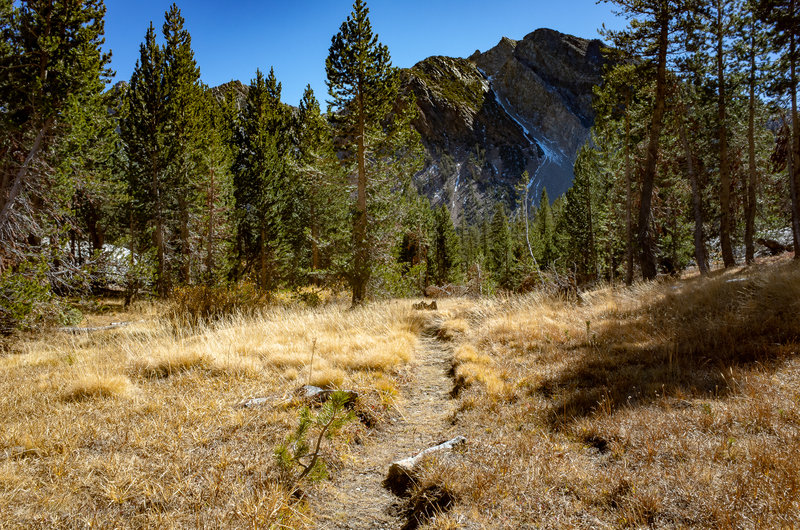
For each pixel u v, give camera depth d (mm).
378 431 4441
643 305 8617
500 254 52719
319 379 5258
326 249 22859
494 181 177750
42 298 9797
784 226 27109
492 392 4973
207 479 3012
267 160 28938
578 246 37500
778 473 2514
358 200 18125
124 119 24141
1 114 13125
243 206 29219
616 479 2750
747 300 6840
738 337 5473
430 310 12289
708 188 24266
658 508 2365
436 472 3090
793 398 3545
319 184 25859
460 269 50344
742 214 26781
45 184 13086
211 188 24438
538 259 47000
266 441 3662
